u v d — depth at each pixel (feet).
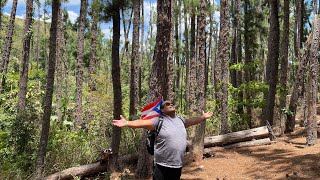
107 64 132.46
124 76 113.19
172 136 12.62
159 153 12.71
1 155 22.88
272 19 34.58
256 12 62.23
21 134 24.53
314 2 49.62
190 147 28.45
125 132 30.42
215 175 22.93
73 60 122.93
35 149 24.29
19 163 22.31
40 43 132.77
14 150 23.95
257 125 40.24
